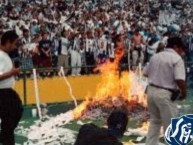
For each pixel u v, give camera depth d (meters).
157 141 8.94
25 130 11.62
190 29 26.44
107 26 24.44
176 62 8.30
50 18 24.17
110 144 4.96
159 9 32.91
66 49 18.75
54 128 11.80
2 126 8.23
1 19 22.83
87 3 28.78
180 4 34.62
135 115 12.82
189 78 17.12
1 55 7.97
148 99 8.66
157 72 8.45
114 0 30.77
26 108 13.84
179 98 8.51
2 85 8.05
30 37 19.72
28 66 17.53
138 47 20.52
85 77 15.30
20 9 25.14
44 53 17.80
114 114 5.07
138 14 30.59
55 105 14.55
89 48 19.47
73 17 24.97
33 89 14.45
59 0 27.22
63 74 15.09
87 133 5.14
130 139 10.67
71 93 15.05
